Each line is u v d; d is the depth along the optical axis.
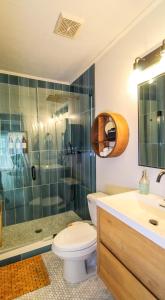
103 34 1.63
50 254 1.89
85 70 2.35
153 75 1.33
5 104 2.44
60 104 2.83
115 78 1.75
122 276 1.05
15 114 2.51
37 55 1.99
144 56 1.39
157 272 0.81
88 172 2.38
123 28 1.55
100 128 1.90
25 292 1.44
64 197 2.93
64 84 2.85
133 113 1.54
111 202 1.24
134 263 0.96
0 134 2.44
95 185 2.20
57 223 2.55
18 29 1.54
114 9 1.34
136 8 1.33
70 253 1.42
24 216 2.63
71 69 2.36
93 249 1.49
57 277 1.58
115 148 1.59
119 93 1.70
